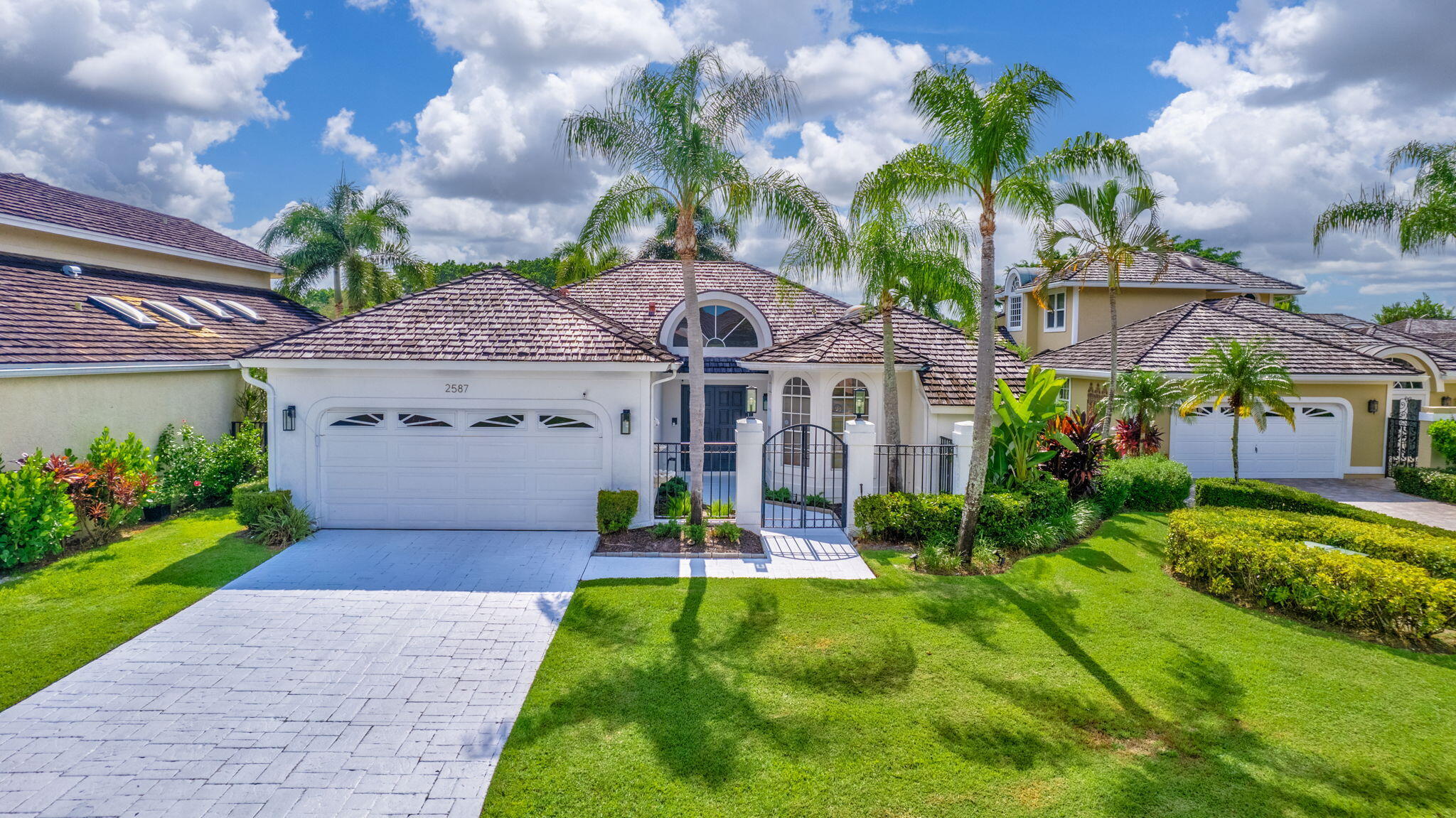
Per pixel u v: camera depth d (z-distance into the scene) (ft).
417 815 18.01
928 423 52.70
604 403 42.98
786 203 40.40
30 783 19.06
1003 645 27.40
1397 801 18.31
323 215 86.33
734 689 23.91
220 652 26.78
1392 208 49.80
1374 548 32.42
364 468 43.11
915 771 19.52
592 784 18.98
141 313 56.03
